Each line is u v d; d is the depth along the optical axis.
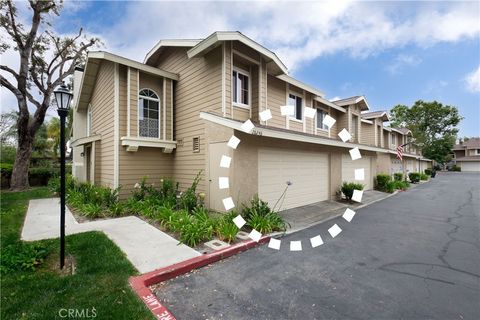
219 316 2.54
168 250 4.11
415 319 2.49
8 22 11.73
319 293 3.01
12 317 2.35
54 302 2.59
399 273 3.57
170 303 2.77
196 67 8.19
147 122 8.66
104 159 9.05
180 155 8.72
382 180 14.02
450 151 41.81
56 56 14.00
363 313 2.60
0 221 5.86
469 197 11.80
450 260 4.06
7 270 3.21
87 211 6.27
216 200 6.79
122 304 2.60
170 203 6.74
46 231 5.05
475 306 2.72
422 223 6.66
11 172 13.91
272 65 8.47
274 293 3.00
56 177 14.12
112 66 8.12
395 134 25.06
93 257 3.70
